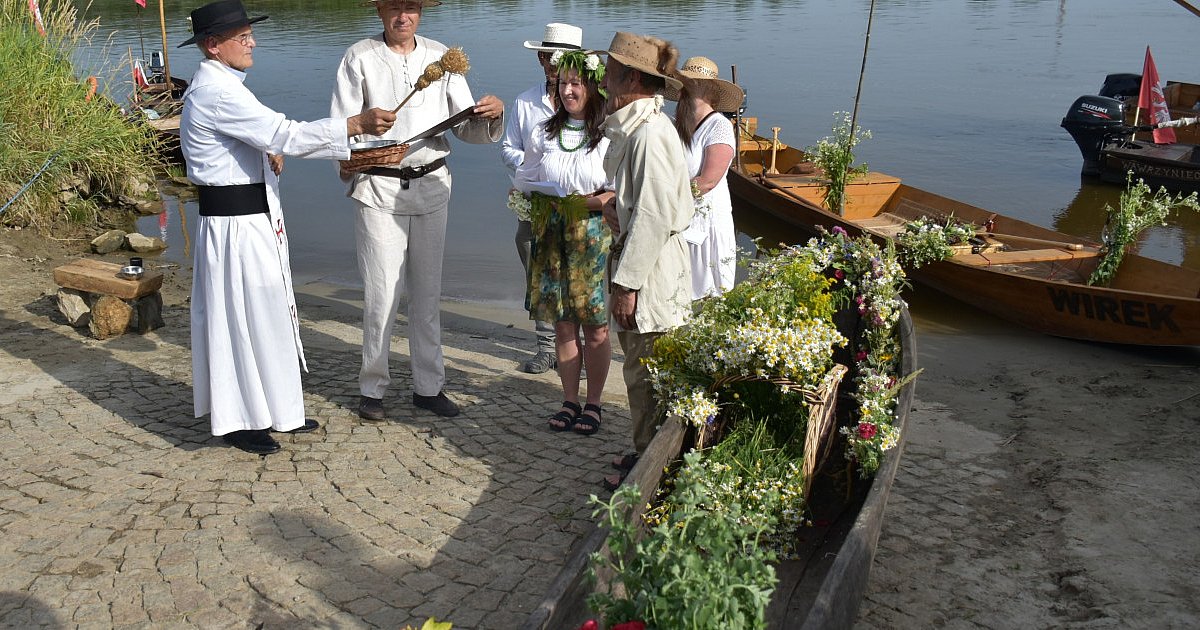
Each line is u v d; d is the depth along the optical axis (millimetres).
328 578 3947
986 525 4789
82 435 5176
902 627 3949
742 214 13070
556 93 5531
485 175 15172
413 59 5270
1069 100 21234
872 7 11383
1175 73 24422
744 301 4484
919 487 5191
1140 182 9336
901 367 4711
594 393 5508
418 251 5387
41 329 7004
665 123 4176
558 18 36062
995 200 14039
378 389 5500
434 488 4730
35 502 4461
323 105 19328
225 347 4887
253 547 4141
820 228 5438
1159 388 7000
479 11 39188
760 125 18375
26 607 3703
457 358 6945
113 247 10672
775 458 4219
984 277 9016
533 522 4445
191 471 4805
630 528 3064
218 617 3682
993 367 7613
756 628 2812
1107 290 8039
